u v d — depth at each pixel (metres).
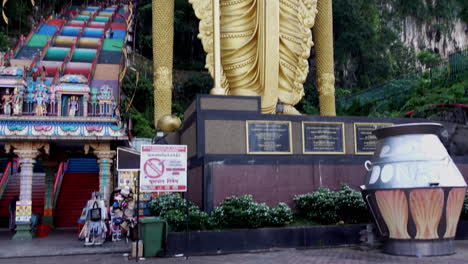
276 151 11.12
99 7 55.56
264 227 9.41
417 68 51.16
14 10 47.91
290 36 14.30
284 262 7.77
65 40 38.78
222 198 10.21
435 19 58.03
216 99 11.11
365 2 52.31
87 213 11.80
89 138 14.54
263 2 13.45
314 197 10.03
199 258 8.32
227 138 10.88
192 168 11.41
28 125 14.15
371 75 50.25
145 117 37.94
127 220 12.38
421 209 7.71
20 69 17.62
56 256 9.64
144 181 8.22
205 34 13.86
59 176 21.17
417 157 7.97
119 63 33.59
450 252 8.12
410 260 7.61
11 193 20.58
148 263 7.97
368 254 8.38
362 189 8.66
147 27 54.34
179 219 9.09
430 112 21.47
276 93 13.41
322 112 16.78
